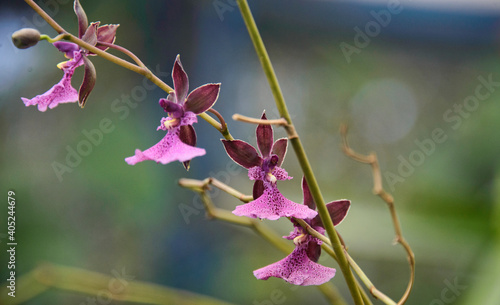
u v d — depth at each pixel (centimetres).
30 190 61
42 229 60
